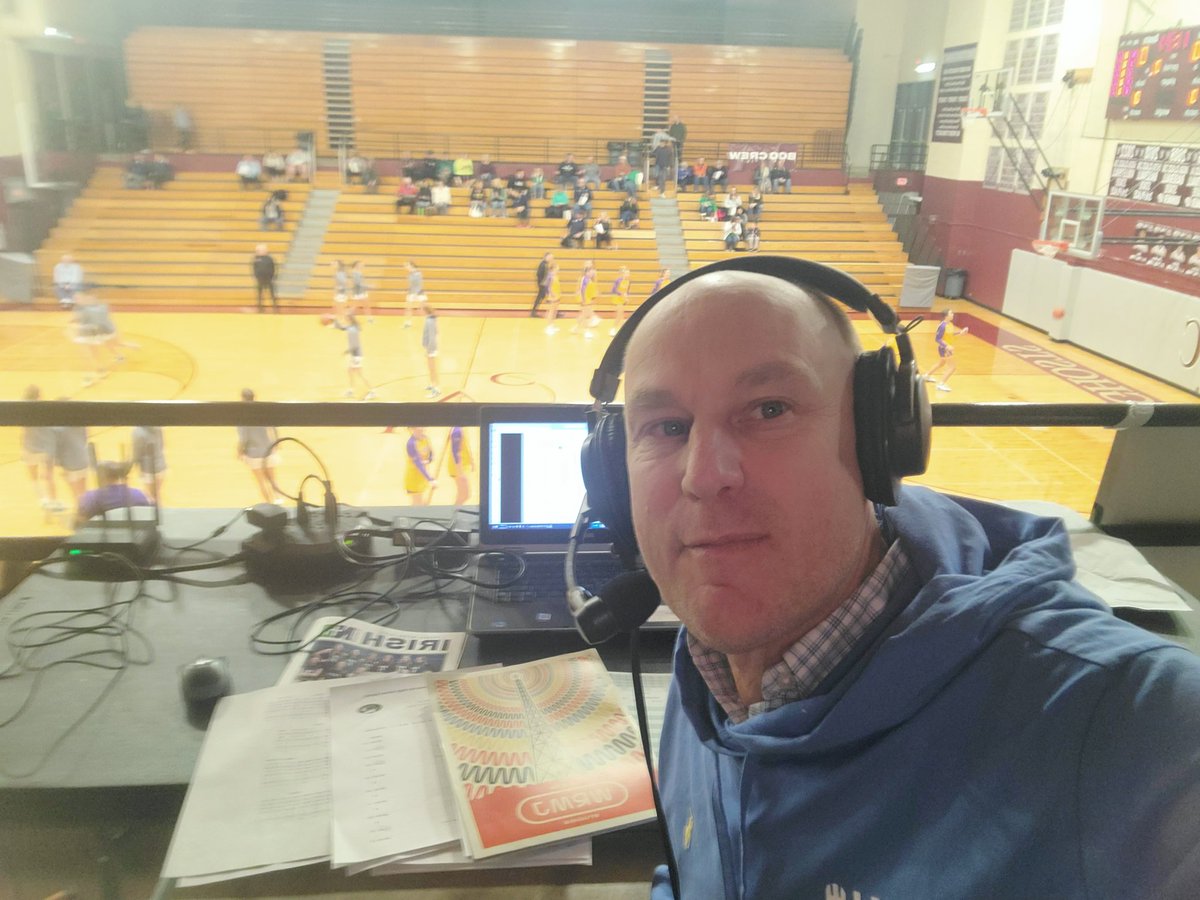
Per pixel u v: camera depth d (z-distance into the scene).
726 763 0.70
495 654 1.20
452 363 10.92
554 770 0.94
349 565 1.44
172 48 16.83
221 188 16.20
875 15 14.54
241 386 10.15
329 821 0.88
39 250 14.95
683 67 16.36
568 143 17.06
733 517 0.54
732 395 0.55
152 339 12.09
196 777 0.93
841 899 0.53
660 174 14.62
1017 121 11.02
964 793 0.50
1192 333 8.26
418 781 0.93
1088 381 8.82
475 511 1.62
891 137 14.64
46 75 15.43
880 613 0.60
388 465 6.52
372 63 16.89
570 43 16.33
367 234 15.35
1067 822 0.46
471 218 14.93
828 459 0.56
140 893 0.94
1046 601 0.56
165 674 1.14
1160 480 1.54
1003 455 5.57
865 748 0.56
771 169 14.20
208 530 1.57
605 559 1.38
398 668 1.16
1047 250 10.35
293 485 6.09
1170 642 0.50
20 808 0.92
